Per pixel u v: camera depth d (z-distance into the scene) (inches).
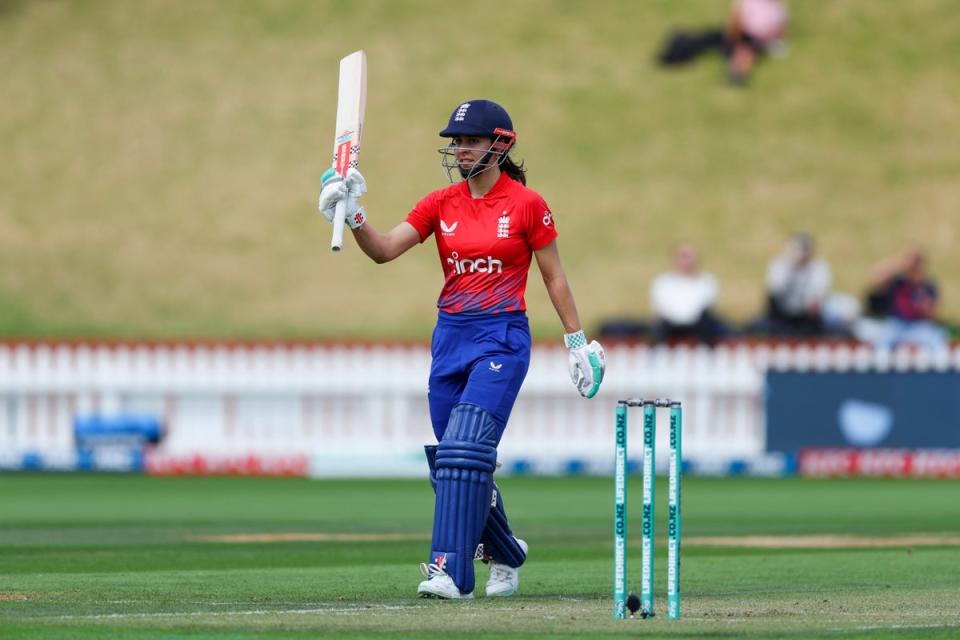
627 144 5787.4
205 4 6697.8
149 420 3179.1
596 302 4837.6
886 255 5137.8
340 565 1211.2
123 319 4842.5
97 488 2610.7
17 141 5871.1
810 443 3021.7
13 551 1354.6
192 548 1403.8
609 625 754.2
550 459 3149.6
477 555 965.2
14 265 5142.7
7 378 3191.4
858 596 954.7
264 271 5152.6
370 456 3152.1
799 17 6486.2
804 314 3609.7
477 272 931.3
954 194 5482.3
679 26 6387.8
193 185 5644.7
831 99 6003.9
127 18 6599.4
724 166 5674.2
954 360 3080.7
